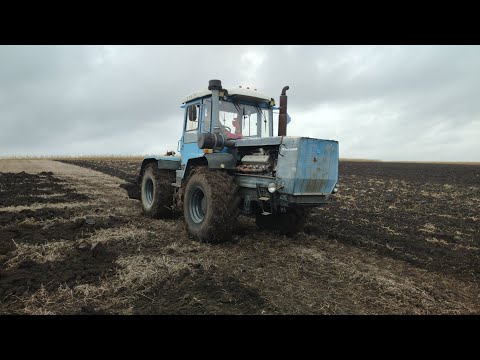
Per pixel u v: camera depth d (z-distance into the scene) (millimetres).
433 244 6348
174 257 4824
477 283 4566
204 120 6414
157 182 7562
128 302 3523
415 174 22328
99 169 22969
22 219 6949
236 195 5551
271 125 6863
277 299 3674
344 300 3756
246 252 5219
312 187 5145
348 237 6465
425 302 3779
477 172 23750
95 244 4961
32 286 3824
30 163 28703
